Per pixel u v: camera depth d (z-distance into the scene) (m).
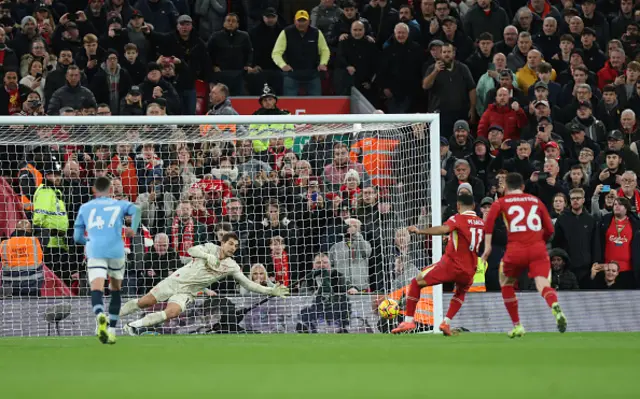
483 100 64.56
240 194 51.06
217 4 71.19
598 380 22.98
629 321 48.66
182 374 24.89
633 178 53.97
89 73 64.75
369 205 49.59
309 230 50.44
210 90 65.88
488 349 32.72
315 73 65.62
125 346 35.38
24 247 48.12
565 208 52.28
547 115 59.97
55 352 32.62
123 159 51.56
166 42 66.38
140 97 60.41
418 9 73.31
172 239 50.34
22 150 53.31
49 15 69.69
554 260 50.47
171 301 45.25
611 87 63.03
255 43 68.44
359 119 46.47
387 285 48.97
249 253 50.22
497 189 55.00
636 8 74.19
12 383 22.94
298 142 53.16
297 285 49.28
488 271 50.69
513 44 67.81
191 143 52.75
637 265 50.88
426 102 67.81
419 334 44.16
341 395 20.23
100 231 36.19
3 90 61.22
